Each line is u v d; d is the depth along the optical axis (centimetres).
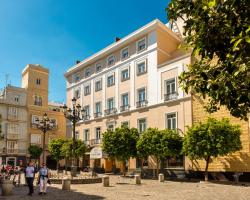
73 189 2064
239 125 2619
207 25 559
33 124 5888
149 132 3027
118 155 3219
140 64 3938
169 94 3444
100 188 2131
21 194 1786
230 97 586
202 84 645
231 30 529
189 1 620
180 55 3662
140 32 3900
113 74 4347
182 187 2198
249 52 484
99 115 4525
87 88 4934
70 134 5184
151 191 1931
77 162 4862
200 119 3098
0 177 2339
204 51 575
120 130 3269
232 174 2791
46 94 6216
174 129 3281
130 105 3978
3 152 5366
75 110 2980
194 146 2566
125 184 2455
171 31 3872
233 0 495
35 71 6144
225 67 561
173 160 3356
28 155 5669
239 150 2612
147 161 3634
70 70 5309
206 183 2528
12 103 5631
